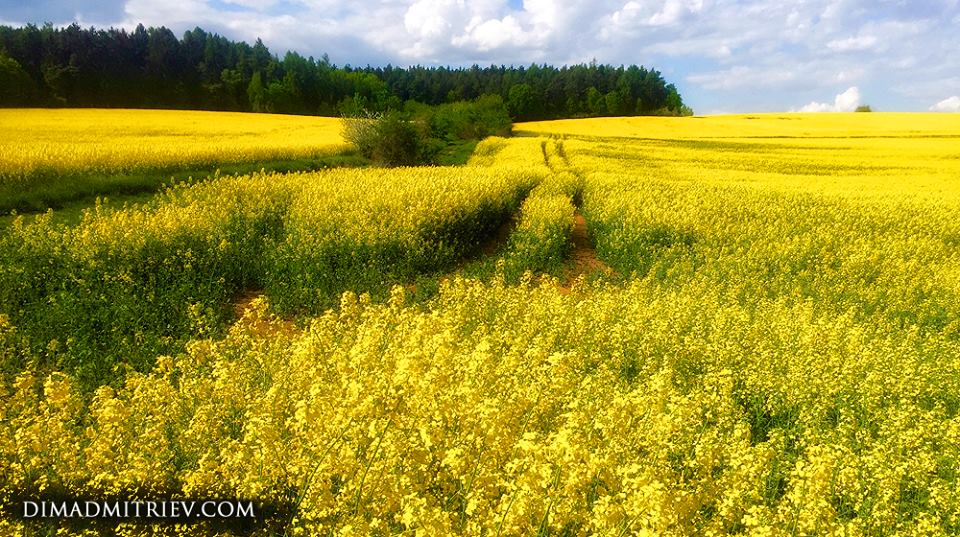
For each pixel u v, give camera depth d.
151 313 10.53
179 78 123.00
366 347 6.16
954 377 8.67
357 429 4.70
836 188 34.81
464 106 81.88
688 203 23.70
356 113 49.78
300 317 11.57
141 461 4.84
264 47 148.50
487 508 4.24
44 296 11.20
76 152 28.55
